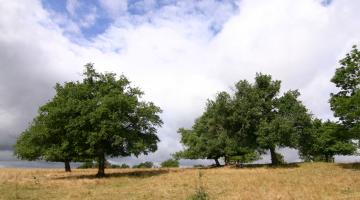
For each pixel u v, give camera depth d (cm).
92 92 4297
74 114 4097
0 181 3272
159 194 2342
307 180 2897
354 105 3788
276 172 3872
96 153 4216
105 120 3931
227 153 5884
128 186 2892
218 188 2553
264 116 5156
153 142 4472
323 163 4784
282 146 5031
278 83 5266
